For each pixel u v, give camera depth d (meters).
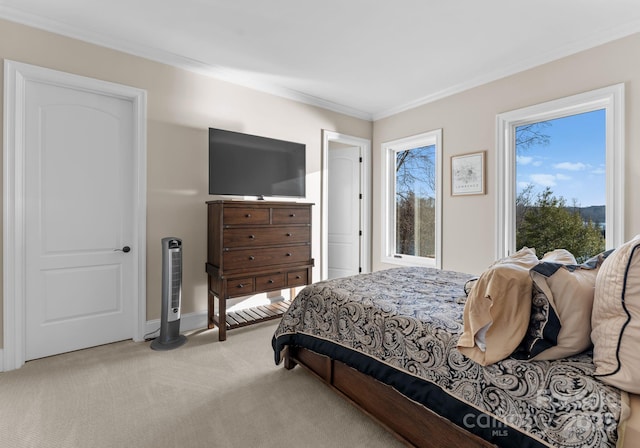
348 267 4.68
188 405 1.88
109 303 2.79
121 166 2.83
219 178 3.10
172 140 3.00
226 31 2.58
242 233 2.98
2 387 2.06
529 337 1.19
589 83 2.64
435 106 3.87
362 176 4.64
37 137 2.45
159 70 2.92
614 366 0.97
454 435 1.30
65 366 2.36
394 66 3.15
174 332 2.79
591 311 1.11
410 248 4.38
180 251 2.81
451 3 2.20
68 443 1.56
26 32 2.34
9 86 2.28
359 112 4.47
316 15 2.36
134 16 2.38
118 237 2.82
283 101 3.76
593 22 2.41
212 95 3.24
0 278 2.28
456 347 1.31
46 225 2.50
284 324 2.24
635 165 2.43
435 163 3.97
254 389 2.06
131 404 1.89
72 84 2.52
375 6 2.25
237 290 2.96
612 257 1.08
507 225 3.25
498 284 1.23
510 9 2.26
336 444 1.57
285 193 3.57
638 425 0.87
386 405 1.61
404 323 1.55
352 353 1.76
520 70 3.08
